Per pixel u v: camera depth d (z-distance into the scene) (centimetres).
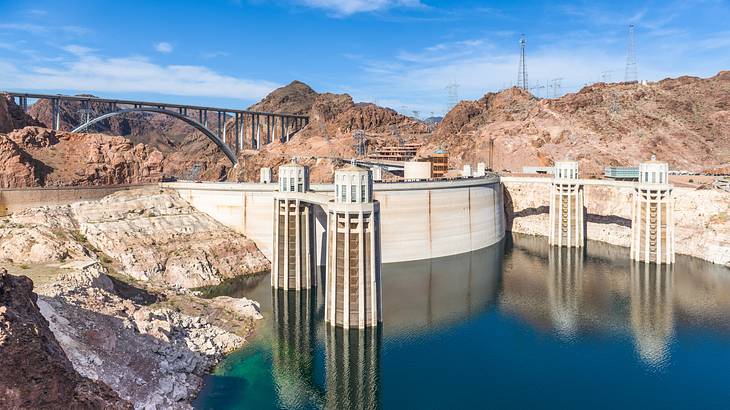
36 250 10206
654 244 15488
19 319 4656
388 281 13688
